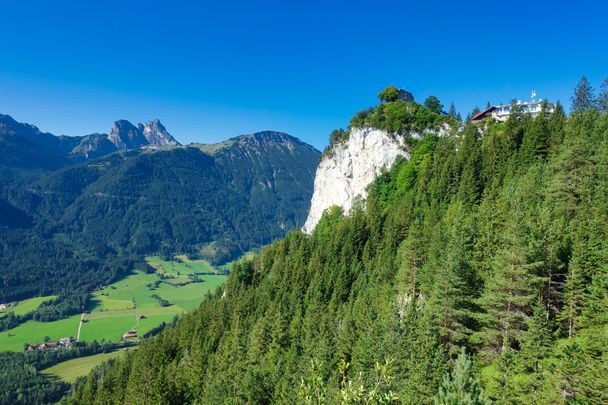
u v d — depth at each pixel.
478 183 99.94
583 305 51.16
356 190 154.12
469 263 60.28
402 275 76.19
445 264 58.00
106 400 111.56
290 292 111.31
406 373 49.22
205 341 116.88
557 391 37.91
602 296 48.81
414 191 120.00
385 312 71.75
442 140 129.25
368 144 151.38
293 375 70.00
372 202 131.38
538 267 52.47
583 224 60.56
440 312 55.38
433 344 48.53
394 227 100.56
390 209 120.75
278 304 106.00
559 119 106.31
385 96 160.75
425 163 127.56
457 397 27.84
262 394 73.44
